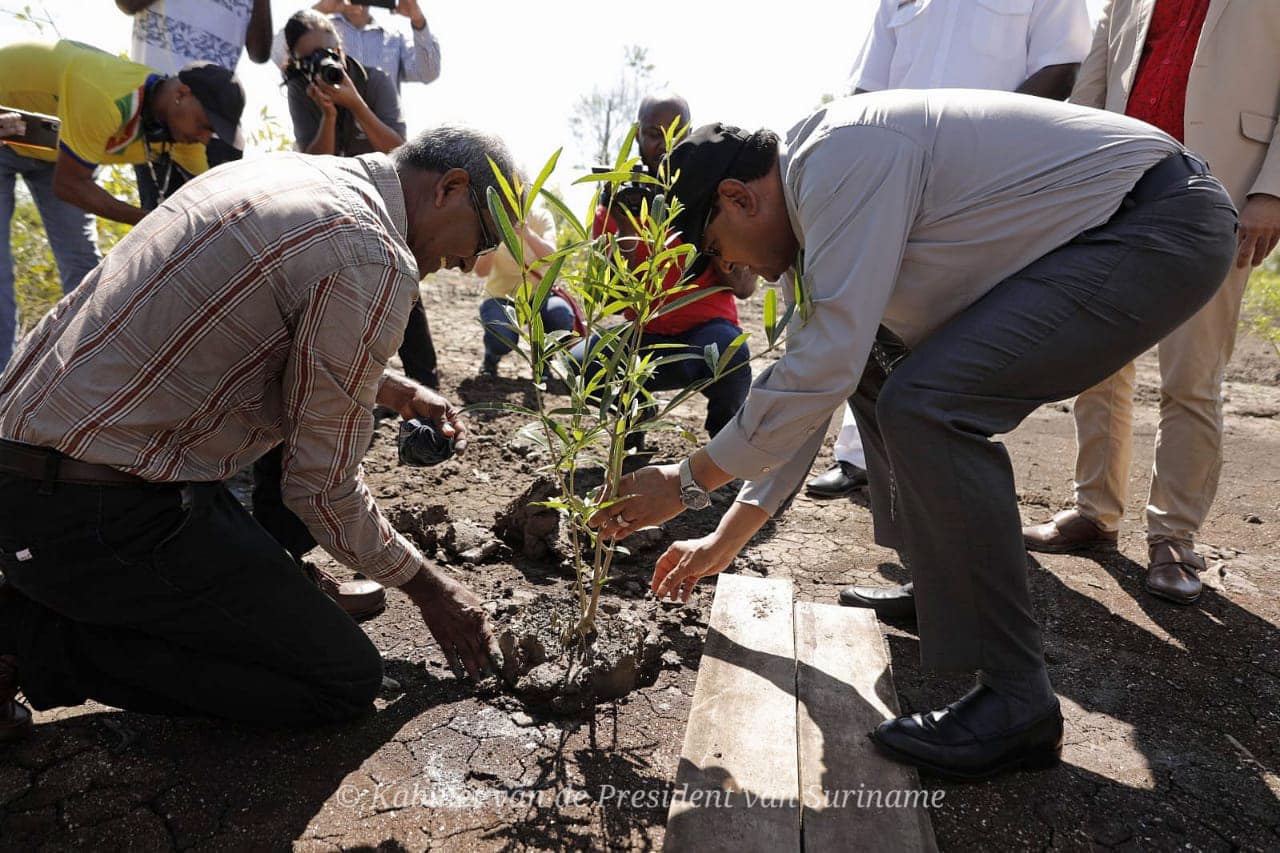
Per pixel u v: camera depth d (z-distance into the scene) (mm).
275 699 1854
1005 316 1680
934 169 1666
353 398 1674
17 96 3156
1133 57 2768
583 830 1690
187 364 1610
